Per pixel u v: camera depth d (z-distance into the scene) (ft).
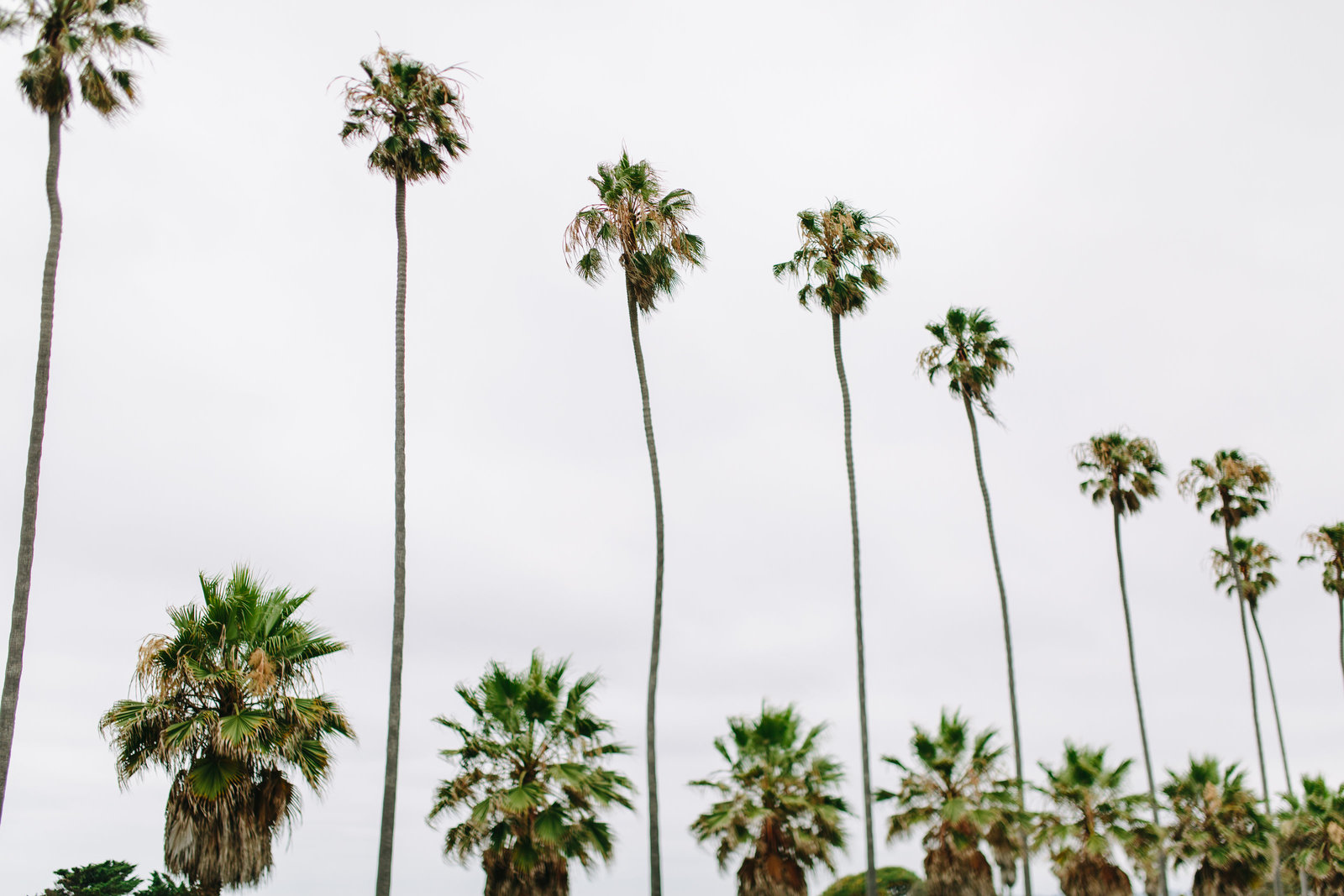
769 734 73.36
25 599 56.75
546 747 69.31
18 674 55.42
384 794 64.64
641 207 86.74
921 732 82.33
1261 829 93.91
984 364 119.75
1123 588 130.52
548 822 64.23
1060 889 85.87
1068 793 87.56
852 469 99.09
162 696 60.23
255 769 60.80
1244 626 144.15
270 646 64.59
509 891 64.23
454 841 65.98
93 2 66.13
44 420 60.18
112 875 155.53
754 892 68.64
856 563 96.22
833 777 71.77
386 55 80.69
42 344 61.00
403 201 79.41
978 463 118.32
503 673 70.28
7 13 64.13
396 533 70.59
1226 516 144.46
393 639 67.97
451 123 80.89
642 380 86.22
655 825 74.59
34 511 58.29
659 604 80.59
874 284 104.58
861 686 92.17
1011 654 111.65
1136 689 126.82
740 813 68.54
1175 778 98.84
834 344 103.14
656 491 83.56
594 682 71.26
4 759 53.72
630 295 87.66
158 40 68.54
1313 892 116.26
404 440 73.20
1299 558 158.71
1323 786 109.60
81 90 66.28
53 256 62.75
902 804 81.30
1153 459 131.34
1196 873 94.63
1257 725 141.08
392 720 66.33
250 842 58.65
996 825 77.41
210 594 64.80
